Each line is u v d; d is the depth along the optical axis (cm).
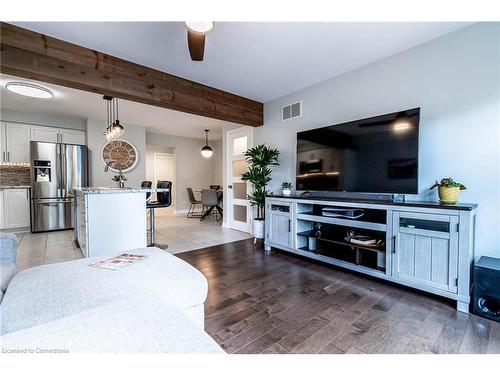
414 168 219
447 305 188
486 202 201
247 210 463
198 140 788
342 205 247
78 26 210
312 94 337
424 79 235
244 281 235
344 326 162
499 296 164
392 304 190
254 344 144
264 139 412
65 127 508
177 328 67
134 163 579
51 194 459
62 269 122
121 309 76
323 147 294
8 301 90
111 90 258
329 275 250
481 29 203
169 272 123
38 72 219
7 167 471
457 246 178
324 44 238
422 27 212
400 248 208
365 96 279
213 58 265
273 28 213
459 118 214
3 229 442
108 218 265
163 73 296
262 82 329
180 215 708
